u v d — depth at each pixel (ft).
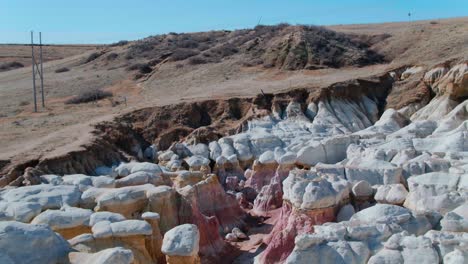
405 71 192.75
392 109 158.61
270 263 74.64
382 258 52.31
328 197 74.38
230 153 134.82
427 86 175.11
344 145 112.68
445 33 232.53
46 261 49.93
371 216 63.67
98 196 79.36
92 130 136.26
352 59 229.04
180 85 218.38
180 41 321.11
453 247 51.70
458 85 159.74
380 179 82.48
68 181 89.56
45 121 156.46
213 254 84.74
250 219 106.01
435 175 76.28
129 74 252.01
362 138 118.52
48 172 101.71
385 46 246.47
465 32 223.71
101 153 122.42
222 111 165.37
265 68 233.35
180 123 158.92
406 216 60.95
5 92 226.38
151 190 82.38
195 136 144.77
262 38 275.39
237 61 247.09
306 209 74.64
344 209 75.41
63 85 239.09
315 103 168.66
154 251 68.95
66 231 65.21
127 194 79.77
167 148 149.28
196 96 180.86
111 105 187.11
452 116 147.64
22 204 70.49
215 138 145.89
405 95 177.58
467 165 79.77
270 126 153.79
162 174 104.37
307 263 55.01
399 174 82.53
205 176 105.29
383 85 188.03
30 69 301.63
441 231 56.18
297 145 123.34
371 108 176.96
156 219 70.64
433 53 211.20
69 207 73.10
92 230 62.80
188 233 61.98
